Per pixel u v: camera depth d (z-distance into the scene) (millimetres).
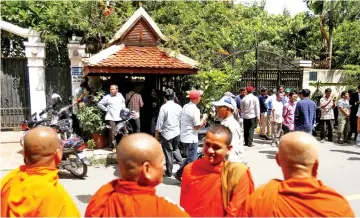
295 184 1698
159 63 8594
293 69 13422
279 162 1816
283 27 22484
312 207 1625
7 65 11367
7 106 11461
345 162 8016
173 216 1671
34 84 11234
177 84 10422
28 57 11094
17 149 8891
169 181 6484
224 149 2379
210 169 2381
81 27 10578
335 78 14812
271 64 13148
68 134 7367
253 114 9719
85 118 8273
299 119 8156
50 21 10977
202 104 9664
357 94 10664
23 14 11875
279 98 9867
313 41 21125
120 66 8227
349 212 1670
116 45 8742
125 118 7949
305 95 8188
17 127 11555
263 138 11211
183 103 9711
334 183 6359
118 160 1705
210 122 9477
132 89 9672
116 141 8391
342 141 10539
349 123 10484
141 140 1698
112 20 10844
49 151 2078
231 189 2295
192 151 6172
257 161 8102
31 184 1979
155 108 9391
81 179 6641
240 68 12000
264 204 1730
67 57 12023
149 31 9023
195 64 8922
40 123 7730
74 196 5652
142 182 1686
